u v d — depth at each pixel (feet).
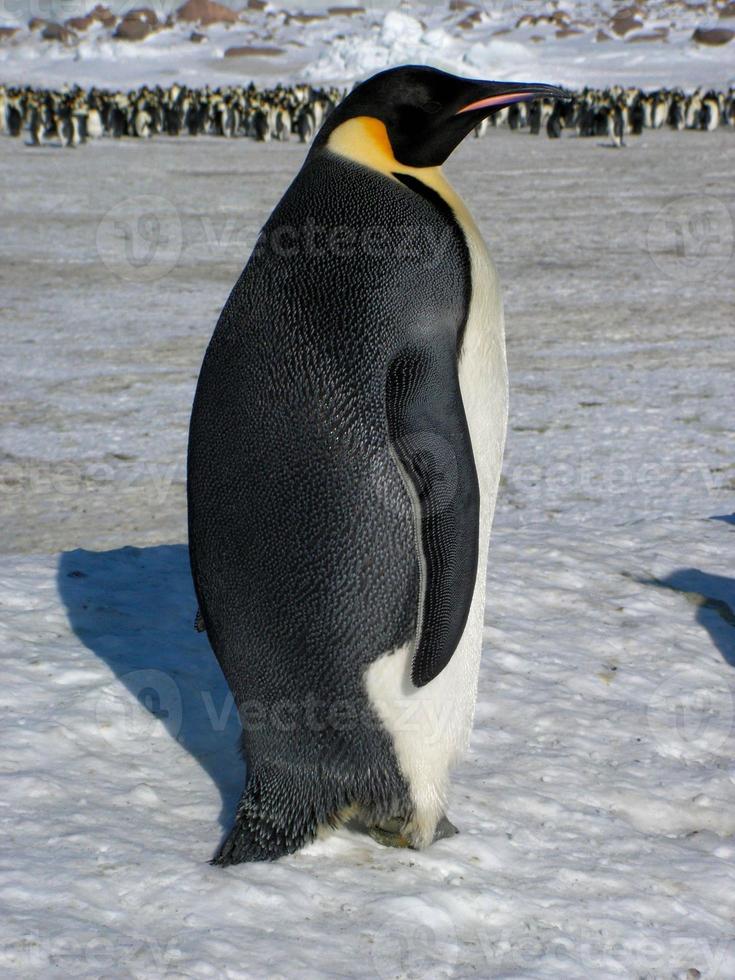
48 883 9.36
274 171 108.99
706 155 122.31
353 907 9.66
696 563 20.17
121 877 9.59
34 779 11.10
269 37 317.63
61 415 36.29
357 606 9.70
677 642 16.78
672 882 10.72
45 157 124.36
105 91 224.94
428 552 9.54
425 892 9.95
